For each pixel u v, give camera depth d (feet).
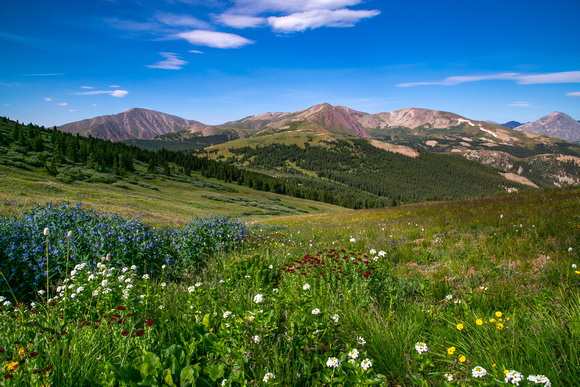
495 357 8.29
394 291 14.96
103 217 32.53
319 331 9.20
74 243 22.15
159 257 24.86
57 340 8.67
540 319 9.89
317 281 16.10
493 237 25.61
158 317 11.66
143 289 15.05
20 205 80.89
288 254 25.71
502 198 67.41
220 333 9.29
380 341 9.70
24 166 252.62
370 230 38.65
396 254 23.86
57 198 133.28
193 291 12.85
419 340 10.03
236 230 35.81
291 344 8.64
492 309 12.24
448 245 25.62
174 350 8.46
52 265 19.38
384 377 7.41
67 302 12.56
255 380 7.14
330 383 7.36
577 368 7.38
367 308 12.59
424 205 85.05
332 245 29.60
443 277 17.20
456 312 11.74
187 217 150.00
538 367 7.72
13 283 18.15
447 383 7.18
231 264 20.83
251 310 10.68
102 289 12.82
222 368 7.66
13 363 7.40
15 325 10.75
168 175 409.08
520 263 18.66
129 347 9.04
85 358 8.30
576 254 17.71
